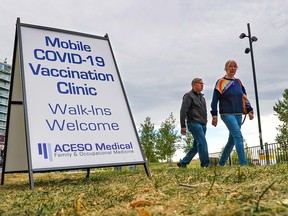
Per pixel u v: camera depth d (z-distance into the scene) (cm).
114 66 595
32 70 518
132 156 541
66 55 558
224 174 470
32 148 471
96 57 586
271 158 1332
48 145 484
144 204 264
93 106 546
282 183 326
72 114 522
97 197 320
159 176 531
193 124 764
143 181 466
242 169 543
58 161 482
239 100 734
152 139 2964
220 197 268
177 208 241
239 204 226
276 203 209
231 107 730
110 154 525
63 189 417
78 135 513
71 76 547
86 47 584
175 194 308
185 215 218
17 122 592
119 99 574
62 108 518
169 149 2945
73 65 557
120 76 591
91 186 444
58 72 538
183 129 772
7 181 722
